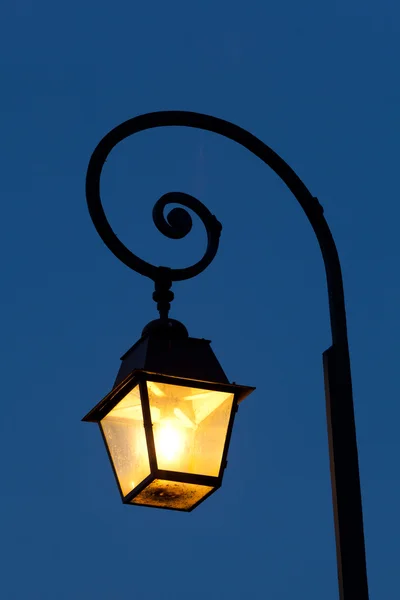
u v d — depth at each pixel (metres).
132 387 7.61
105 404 7.89
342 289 8.37
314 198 8.70
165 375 7.57
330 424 7.83
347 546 7.43
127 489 7.62
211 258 8.59
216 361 7.85
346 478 7.63
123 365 8.00
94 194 8.41
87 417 7.98
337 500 7.56
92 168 8.48
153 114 8.70
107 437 7.88
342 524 7.49
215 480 7.49
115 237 8.32
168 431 7.49
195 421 7.57
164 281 8.30
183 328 8.02
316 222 8.61
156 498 7.60
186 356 7.78
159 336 7.90
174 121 8.70
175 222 8.66
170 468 7.40
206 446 7.55
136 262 8.30
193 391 7.64
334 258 8.47
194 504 7.67
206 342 7.94
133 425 7.61
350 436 7.78
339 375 8.00
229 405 7.71
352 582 7.32
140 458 7.52
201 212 8.74
